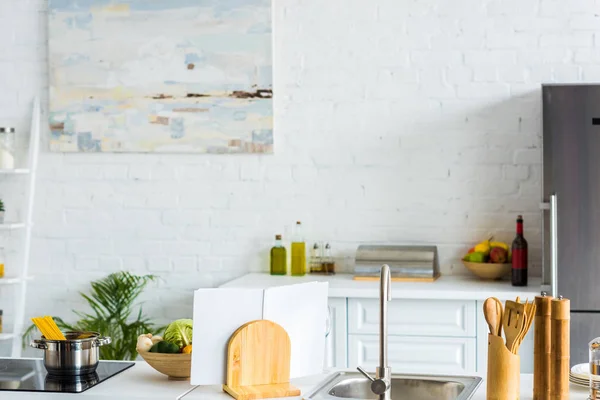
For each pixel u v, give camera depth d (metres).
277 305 2.50
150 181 4.82
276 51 4.69
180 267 4.81
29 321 4.96
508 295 3.91
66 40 4.82
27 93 4.91
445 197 4.57
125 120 4.80
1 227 4.61
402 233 4.61
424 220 4.59
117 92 4.79
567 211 3.87
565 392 2.27
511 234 4.52
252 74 4.66
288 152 4.70
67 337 2.73
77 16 4.81
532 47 4.47
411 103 4.59
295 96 4.68
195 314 2.42
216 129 4.71
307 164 4.69
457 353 3.99
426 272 4.32
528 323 2.26
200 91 4.71
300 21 4.66
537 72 4.48
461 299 3.97
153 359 2.55
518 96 4.50
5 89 4.93
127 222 4.86
